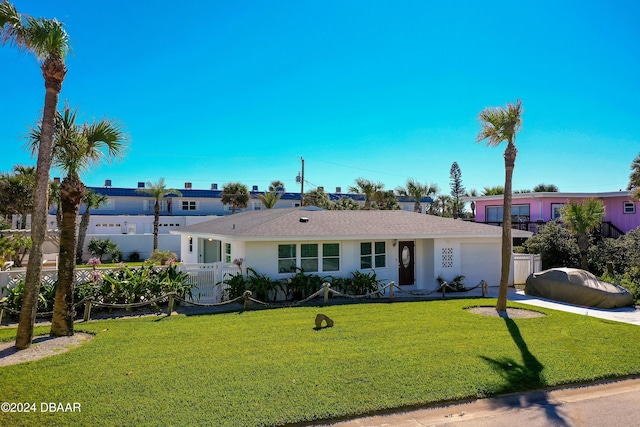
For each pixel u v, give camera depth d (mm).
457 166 60438
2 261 12617
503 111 13398
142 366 7770
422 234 18859
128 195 42906
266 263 16609
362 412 6035
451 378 7273
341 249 17922
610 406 6543
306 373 7434
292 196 50219
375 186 44219
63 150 10000
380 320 11977
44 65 8734
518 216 30828
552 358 8469
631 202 27625
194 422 5605
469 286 20344
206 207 45906
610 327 11344
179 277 14773
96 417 5715
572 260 21953
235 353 8625
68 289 10000
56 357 8281
